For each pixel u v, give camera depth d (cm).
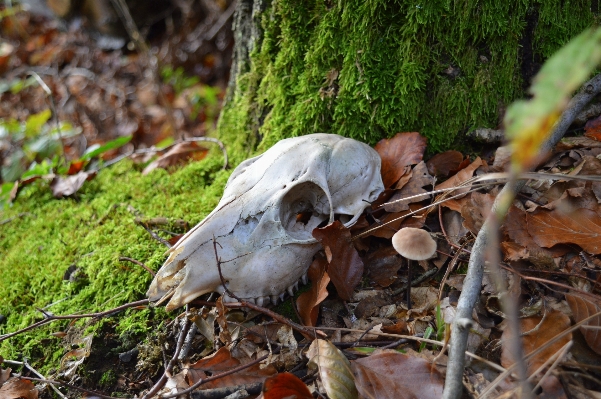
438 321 93
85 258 107
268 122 112
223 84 182
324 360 91
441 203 100
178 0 189
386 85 105
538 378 90
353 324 97
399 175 103
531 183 101
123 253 105
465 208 99
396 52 104
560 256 96
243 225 96
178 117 170
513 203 98
